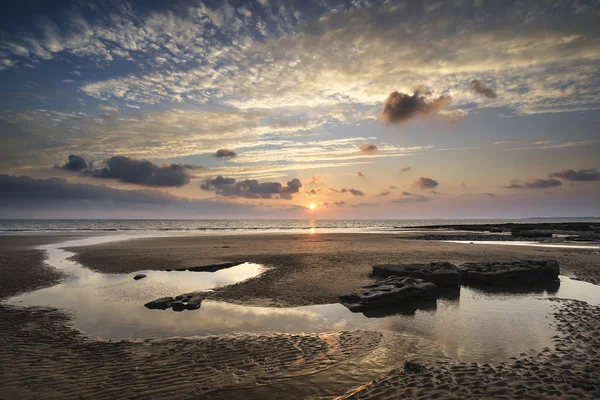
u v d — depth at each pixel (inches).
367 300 466.6
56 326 393.1
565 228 2714.1
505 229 2805.1
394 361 291.0
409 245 1368.1
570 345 317.1
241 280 657.6
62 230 2903.5
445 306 480.1
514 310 454.3
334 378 260.2
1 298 523.2
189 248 1254.9
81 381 255.4
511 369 264.7
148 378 260.5
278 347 324.8
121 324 400.5
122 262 887.7
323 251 1134.4
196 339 348.8
